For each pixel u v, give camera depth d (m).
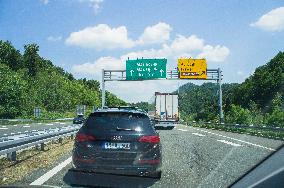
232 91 112.25
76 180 7.38
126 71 45.75
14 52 140.75
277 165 3.01
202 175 8.36
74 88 118.88
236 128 31.61
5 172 8.54
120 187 6.41
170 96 37.91
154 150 7.30
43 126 39.19
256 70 100.81
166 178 7.95
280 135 22.73
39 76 99.19
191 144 16.70
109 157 7.14
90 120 7.54
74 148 7.41
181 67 44.00
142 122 7.50
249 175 3.21
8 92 70.25
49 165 9.73
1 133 25.97
